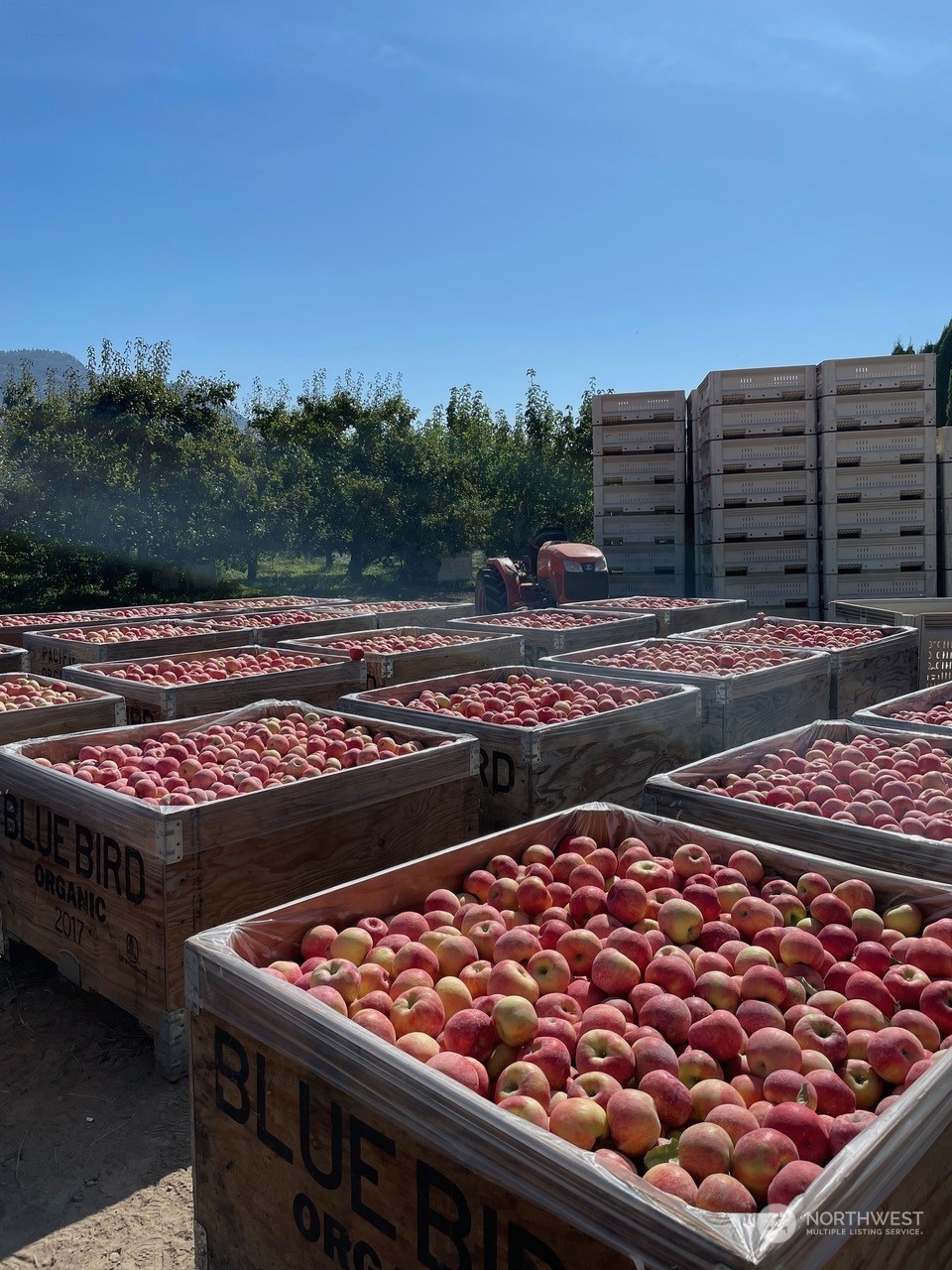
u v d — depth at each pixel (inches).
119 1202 120.6
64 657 320.8
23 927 170.1
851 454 459.8
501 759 189.9
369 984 98.1
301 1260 85.9
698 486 520.4
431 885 123.4
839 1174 63.9
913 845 127.0
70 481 840.3
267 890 148.2
